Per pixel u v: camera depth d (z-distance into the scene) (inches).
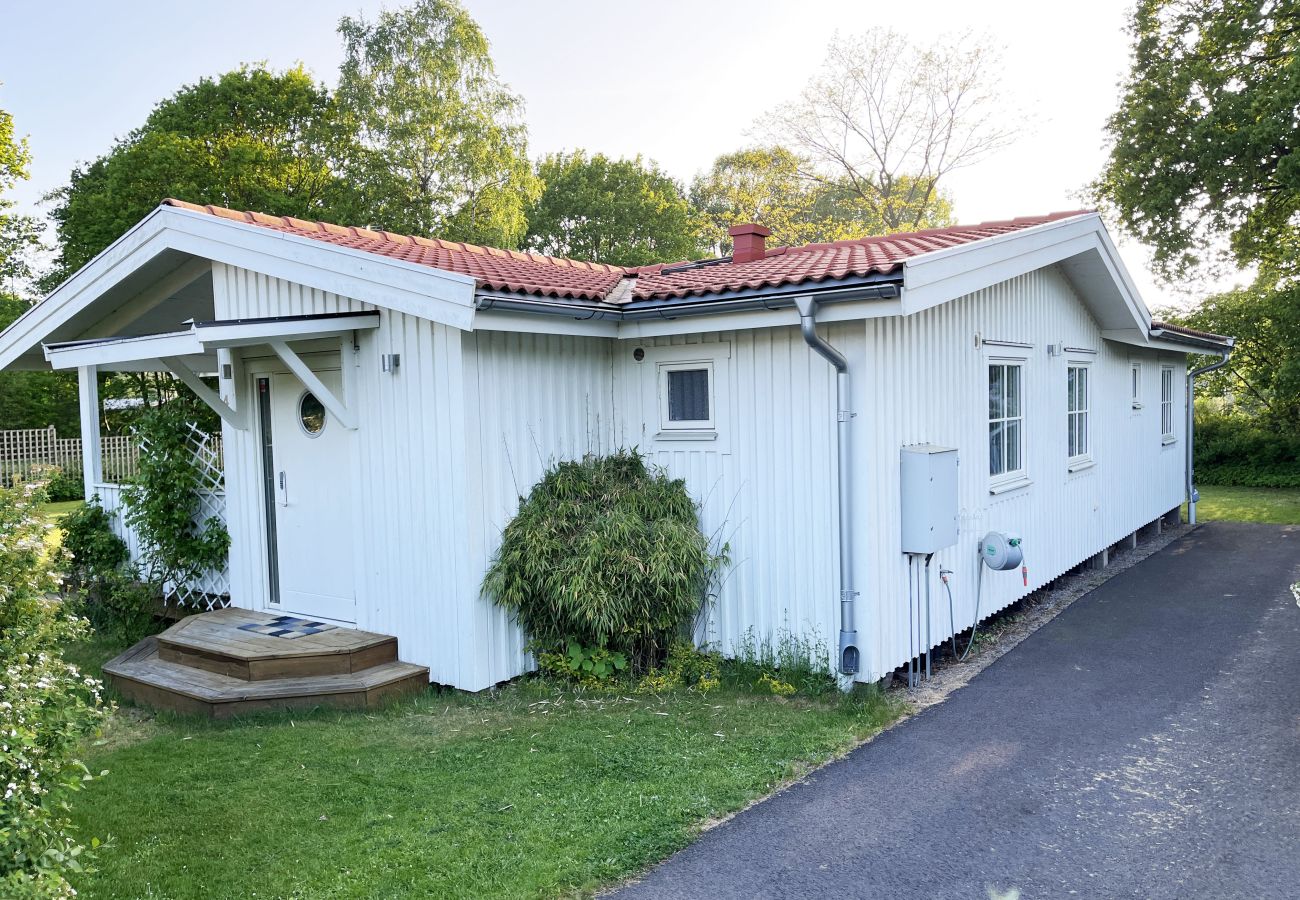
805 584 241.6
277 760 194.5
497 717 221.9
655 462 273.4
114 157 922.1
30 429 882.8
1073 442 384.2
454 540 237.0
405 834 156.6
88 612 333.1
